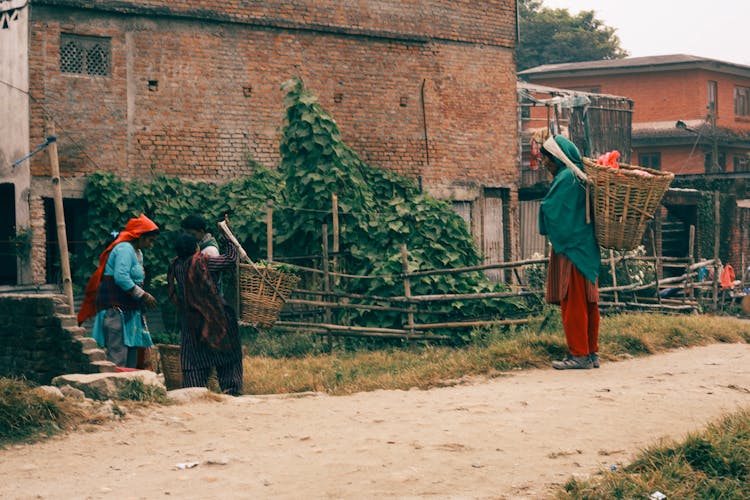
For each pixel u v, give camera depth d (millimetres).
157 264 15617
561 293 8000
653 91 38344
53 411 5645
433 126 19469
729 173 26312
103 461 4883
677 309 16641
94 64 15852
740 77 39906
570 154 7930
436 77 19516
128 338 8742
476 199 20266
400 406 6367
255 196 16406
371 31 18547
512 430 5383
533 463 4664
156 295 15602
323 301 13641
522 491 4176
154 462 4836
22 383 5945
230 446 5168
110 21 15875
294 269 13727
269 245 13328
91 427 5609
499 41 20484
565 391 6719
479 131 20203
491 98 20391
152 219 15781
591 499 3990
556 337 8836
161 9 16250
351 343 12898
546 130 22297
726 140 37156
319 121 15086
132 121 16062
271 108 17438
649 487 4078
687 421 5598
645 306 15406
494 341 10680
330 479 4402
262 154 17297
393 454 4855
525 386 7145
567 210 7875
